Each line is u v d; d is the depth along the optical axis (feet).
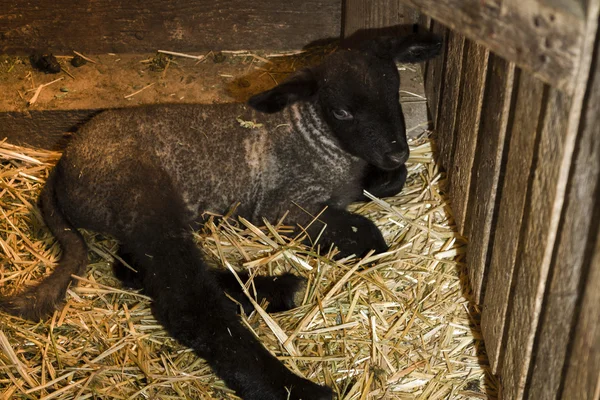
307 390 3.41
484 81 3.38
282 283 3.76
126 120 3.86
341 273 3.82
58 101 4.46
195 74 4.66
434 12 2.86
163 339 3.64
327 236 3.96
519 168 2.94
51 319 3.67
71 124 4.47
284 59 4.78
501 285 3.16
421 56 3.84
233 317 3.58
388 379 3.47
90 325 3.67
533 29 2.52
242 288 3.73
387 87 3.71
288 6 4.73
